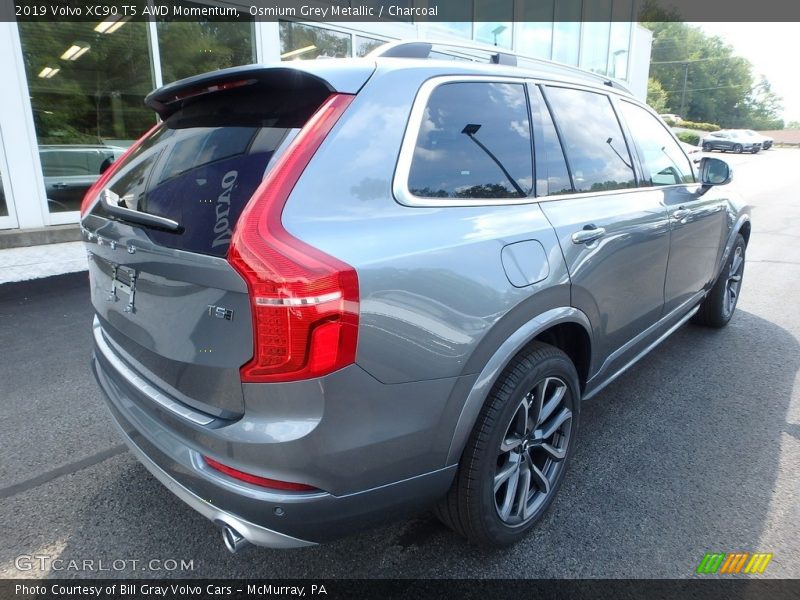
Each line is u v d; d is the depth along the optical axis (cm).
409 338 166
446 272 176
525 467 222
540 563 216
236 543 173
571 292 226
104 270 220
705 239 375
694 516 242
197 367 168
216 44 889
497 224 202
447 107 203
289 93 192
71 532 231
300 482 157
